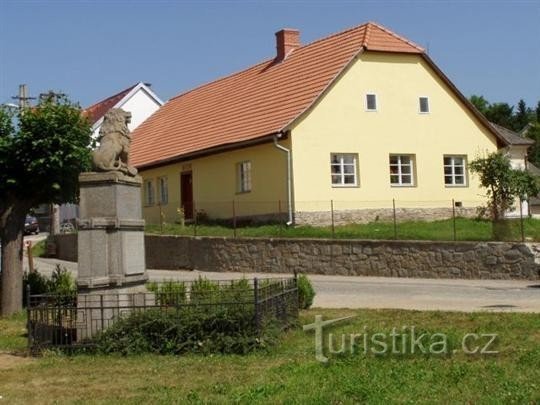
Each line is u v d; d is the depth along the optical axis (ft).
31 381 29.73
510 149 117.50
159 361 32.60
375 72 93.66
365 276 71.61
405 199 94.38
